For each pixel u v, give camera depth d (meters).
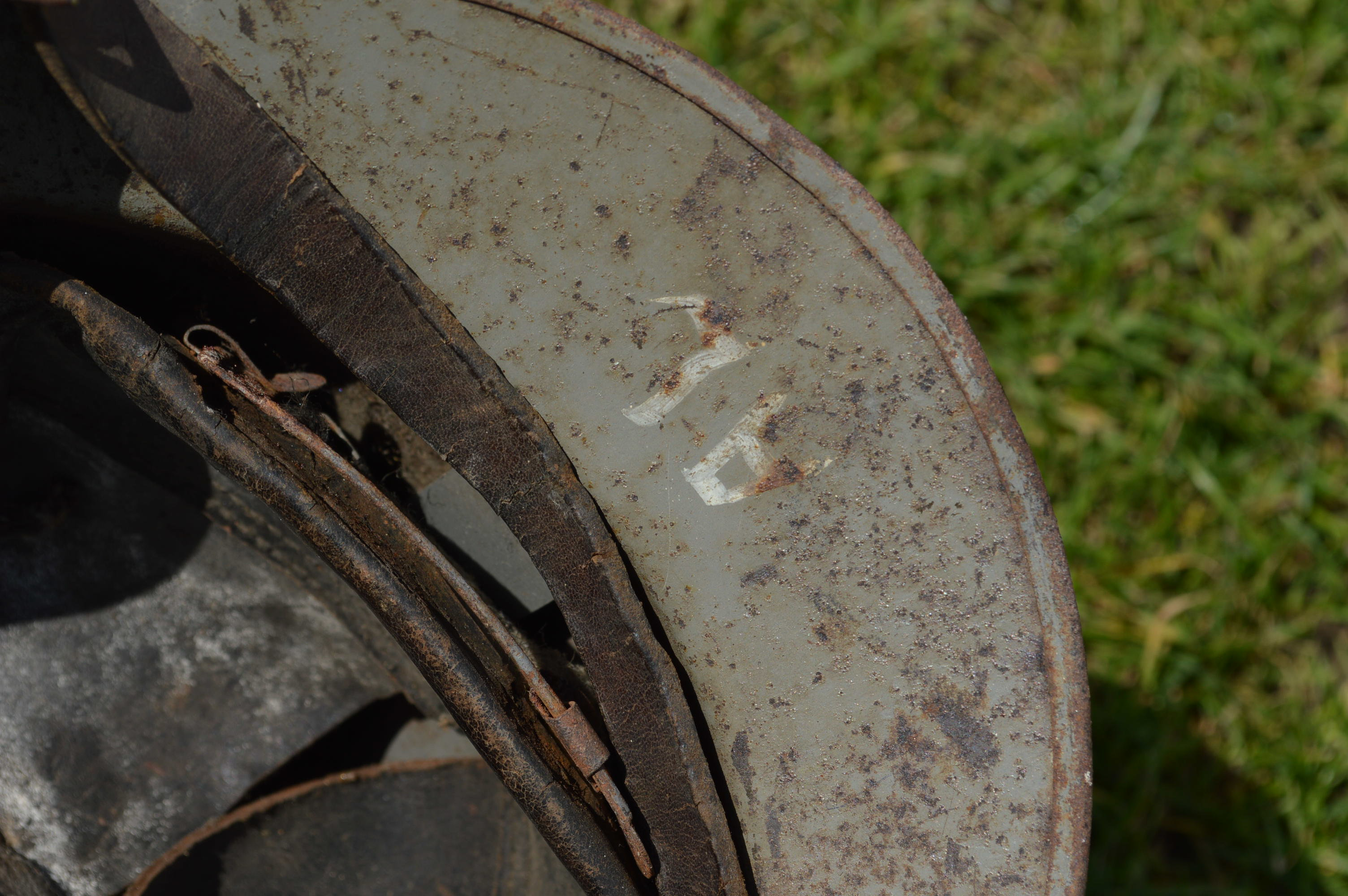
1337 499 0.68
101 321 0.43
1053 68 0.76
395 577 0.43
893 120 0.75
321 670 0.49
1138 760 0.64
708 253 0.44
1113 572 0.66
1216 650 0.64
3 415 0.46
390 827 0.48
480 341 0.44
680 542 0.44
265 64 0.44
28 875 0.48
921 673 0.44
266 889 0.48
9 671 0.48
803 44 0.76
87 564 0.48
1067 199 0.73
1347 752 0.62
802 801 0.44
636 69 0.44
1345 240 0.72
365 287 0.44
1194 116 0.74
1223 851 0.63
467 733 0.43
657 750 0.44
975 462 0.44
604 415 0.44
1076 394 0.69
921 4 0.76
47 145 0.44
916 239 0.71
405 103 0.44
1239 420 0.68
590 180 0.44
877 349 0.44
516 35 0.44
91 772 0.49
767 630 0.44
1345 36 0.75
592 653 0.44
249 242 0.44
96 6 0.43
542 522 0.44
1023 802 0.44
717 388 0.44
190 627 0.49
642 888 0.44
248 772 0.49
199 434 0.43
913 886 0.44
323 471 0.44
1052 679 0.44
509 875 0.47
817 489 0.44
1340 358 0.70
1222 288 0.71
